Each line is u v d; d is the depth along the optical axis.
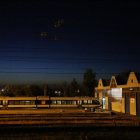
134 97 33.06
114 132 17.73
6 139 15.01
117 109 39.41
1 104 42.31
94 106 44.34
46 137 15.41
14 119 25.30
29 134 16.97
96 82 65.19
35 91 73.06
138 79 32.66
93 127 19.00
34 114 31.20
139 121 24.86
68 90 77.19
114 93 41.19
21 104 42.81
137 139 14.84
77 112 36.56
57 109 42.75
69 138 15.15
